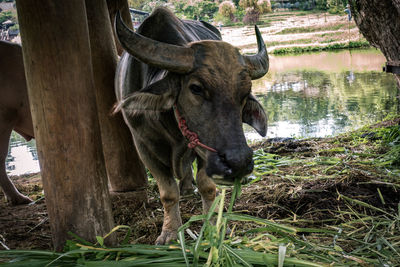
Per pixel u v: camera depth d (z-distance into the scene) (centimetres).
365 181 413
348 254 281
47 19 267
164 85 268
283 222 354
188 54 260
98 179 293
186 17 3797
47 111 275
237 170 237
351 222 336
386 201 379
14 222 400
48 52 270
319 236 322
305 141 612
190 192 433
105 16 407
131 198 429
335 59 2002
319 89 1223
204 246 260
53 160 280
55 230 291
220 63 257
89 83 288
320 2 3822
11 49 441
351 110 909
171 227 332
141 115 309
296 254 273
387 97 1009
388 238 304
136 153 434
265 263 241
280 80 1487
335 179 421
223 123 248
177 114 276
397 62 503
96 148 293
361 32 572
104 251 262
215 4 3900
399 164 457
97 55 404
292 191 401
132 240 345
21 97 444
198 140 261
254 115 296
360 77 1366
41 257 265
